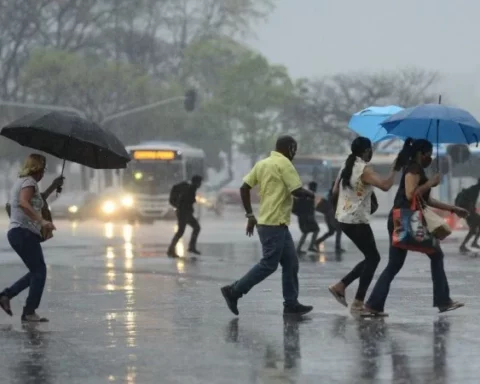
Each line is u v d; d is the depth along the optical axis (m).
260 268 22.69
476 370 16.19
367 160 23.08
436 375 15.80
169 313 23.44
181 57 165.00
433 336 19.53
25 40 153.75
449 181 87.88
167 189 92.81
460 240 56.62
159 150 93.31
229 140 157.50
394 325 21.08
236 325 21.31
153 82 158.00
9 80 156.88
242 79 152.12
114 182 98.00
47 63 140.62
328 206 46.88
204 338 19.61
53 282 31.44
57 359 17.47
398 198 22.22
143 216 92.38
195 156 96.62
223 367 16.62
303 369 16.38
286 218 22.84
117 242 56.56
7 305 22.48
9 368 16.69
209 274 34.44
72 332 20.53
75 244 54.38
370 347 18.36
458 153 81.25
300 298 26.45
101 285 30.44
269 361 17.11
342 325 21.17
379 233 66.25
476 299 25.91
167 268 37.31
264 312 23.42
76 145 22.61
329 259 42.47
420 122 23.45
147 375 16.03
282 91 152.75
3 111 147.12
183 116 152.12
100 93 143.75
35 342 19.30
